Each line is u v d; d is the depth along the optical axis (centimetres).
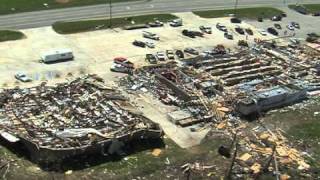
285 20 15138
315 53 12825
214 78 10769
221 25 13875
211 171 7862
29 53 11288
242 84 10612
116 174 7612
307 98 10525
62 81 10256
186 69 11050
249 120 9469
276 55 12394
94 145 7862
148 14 14175
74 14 13600
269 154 8394
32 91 9569
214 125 9194
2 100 9094
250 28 14162
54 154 7600
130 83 10412
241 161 8144
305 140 8956
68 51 11162
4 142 8044
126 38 12575
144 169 7788
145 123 8675
